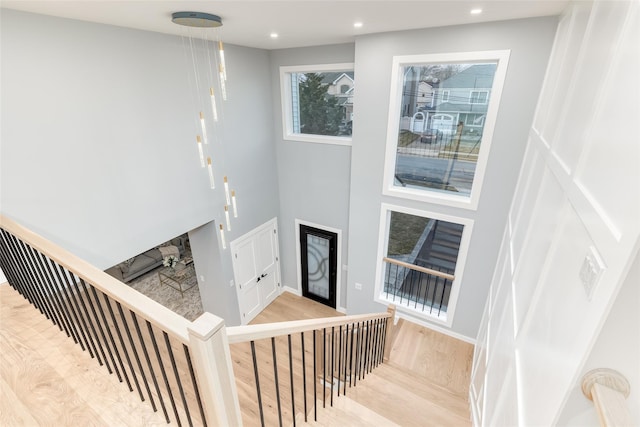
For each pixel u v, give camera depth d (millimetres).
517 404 1436
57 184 2986
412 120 4164
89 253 3342
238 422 1311
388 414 2742
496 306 2863
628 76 964
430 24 3348
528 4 2580
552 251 1462
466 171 4035
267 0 2395
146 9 2574
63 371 1892
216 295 5461
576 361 888
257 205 5547
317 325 1856
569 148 1556
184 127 4031
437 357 4449
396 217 4711
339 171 5168
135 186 3633
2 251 2445
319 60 4730
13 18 2520
